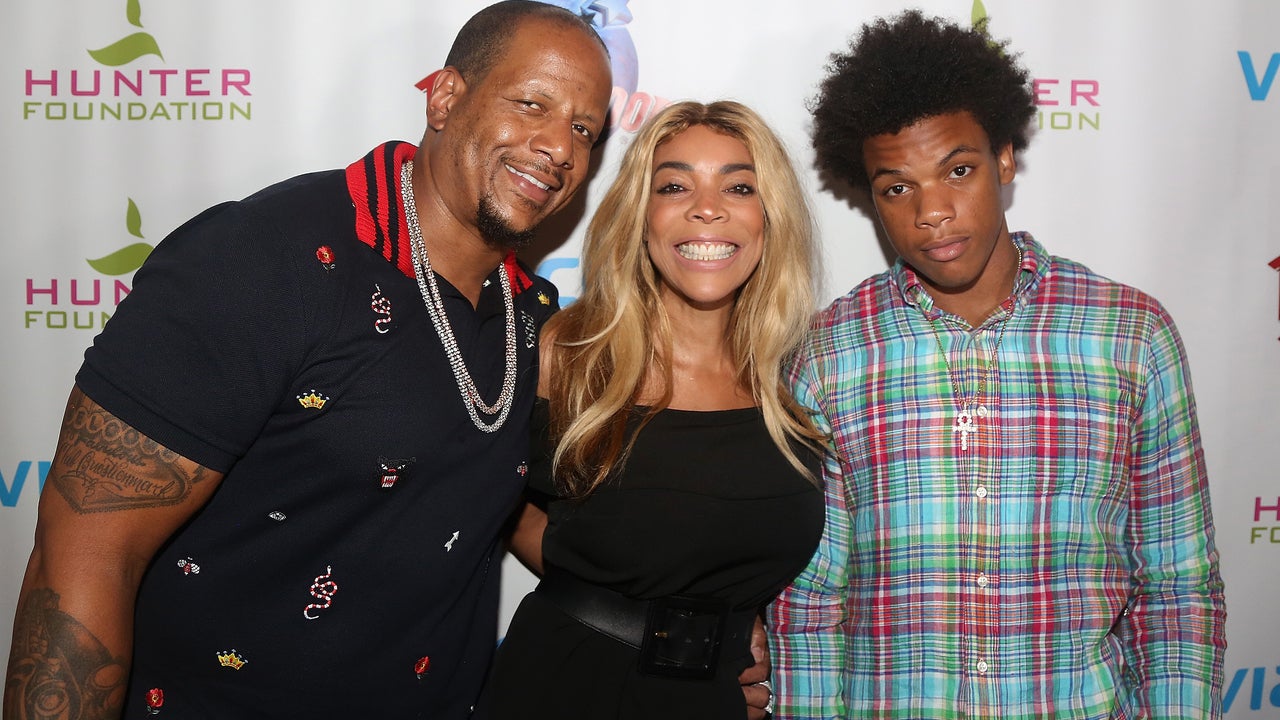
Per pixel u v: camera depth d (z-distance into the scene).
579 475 1.43
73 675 0.97
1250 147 1.81
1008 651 1.35
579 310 1.56
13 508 1.76
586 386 1.48
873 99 1.34
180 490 1.04
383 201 1.20
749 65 1.77
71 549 0.99
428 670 1.27
